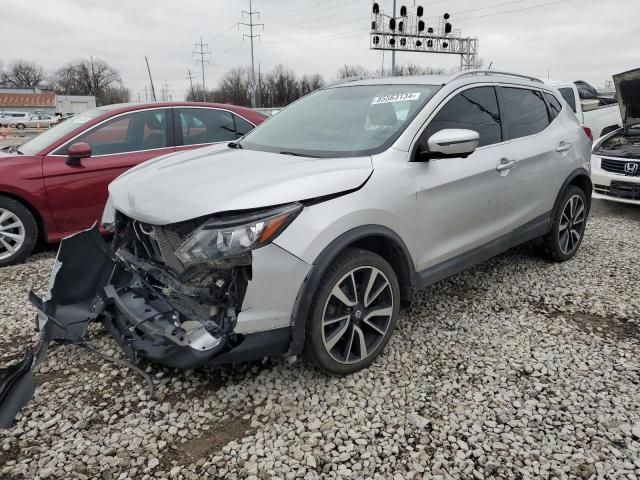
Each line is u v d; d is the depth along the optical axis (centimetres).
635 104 698
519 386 280
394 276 294
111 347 314
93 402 263
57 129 523
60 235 484
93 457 226
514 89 405
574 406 263
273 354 254
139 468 221
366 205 268
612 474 218
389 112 328
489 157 355
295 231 243
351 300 275
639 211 709
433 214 312
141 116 526
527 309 375
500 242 378
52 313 286
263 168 276
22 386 236
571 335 336
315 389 275
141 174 309
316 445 235
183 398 267
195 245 234
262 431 244
